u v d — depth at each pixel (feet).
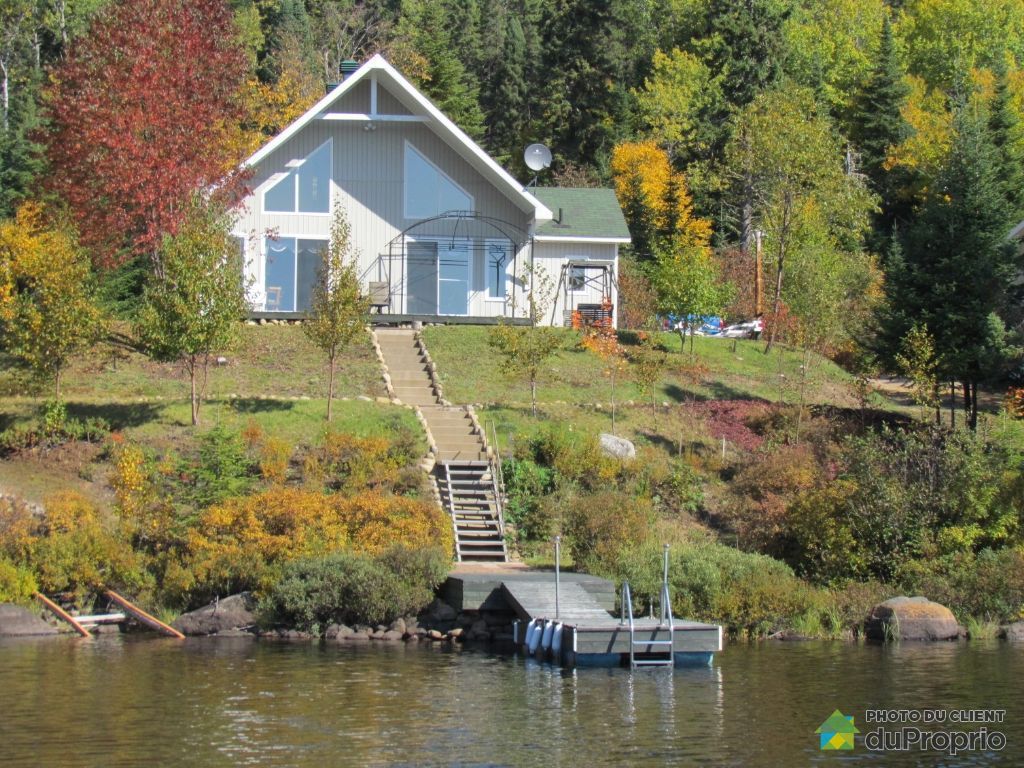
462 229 190.70
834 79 351.25
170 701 75.61
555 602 96.53
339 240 149.48
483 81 372.17
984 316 150.71
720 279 237.86
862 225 216.95
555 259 197.67
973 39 364.38
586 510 117.29
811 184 210.38
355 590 100.58
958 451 116.16
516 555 118.32
